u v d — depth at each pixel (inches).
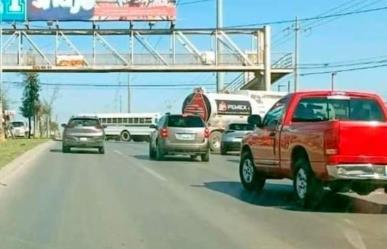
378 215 513.7
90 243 396.8
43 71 2130.9
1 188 679.1
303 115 586.2
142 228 447.2
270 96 1835.6
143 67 2127.2
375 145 505.0
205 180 783.1
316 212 526.9
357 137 503.5
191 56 2135.8
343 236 423.5
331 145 503.8
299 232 435.8
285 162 578.6
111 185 714.2
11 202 573.3
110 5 2096.5
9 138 2207.2
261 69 2138.3
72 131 1366.9
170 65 2130.9
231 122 1649.9
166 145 1119.6
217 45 2139.5
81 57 2116.1
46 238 411.8
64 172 875.4
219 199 602.9
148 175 841.5
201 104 1724.9
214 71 2148.1
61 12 2085.4
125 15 2094.0
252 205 563.8
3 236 418.0
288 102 591.8
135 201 583.5
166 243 397.7
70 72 2142.0
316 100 587.8
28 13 2078.0
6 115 2290.8
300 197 549.6
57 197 607.5
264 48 2135.8
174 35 2132.1
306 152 536.4
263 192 659.4
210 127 1713.8
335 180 508.1
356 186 522.0
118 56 2118.6
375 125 506.3
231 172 903.1
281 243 398.9
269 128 615.2
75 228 446.3
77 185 712.4
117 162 1088.2
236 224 465.7
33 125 2962.6
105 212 516.7
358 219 493.0
